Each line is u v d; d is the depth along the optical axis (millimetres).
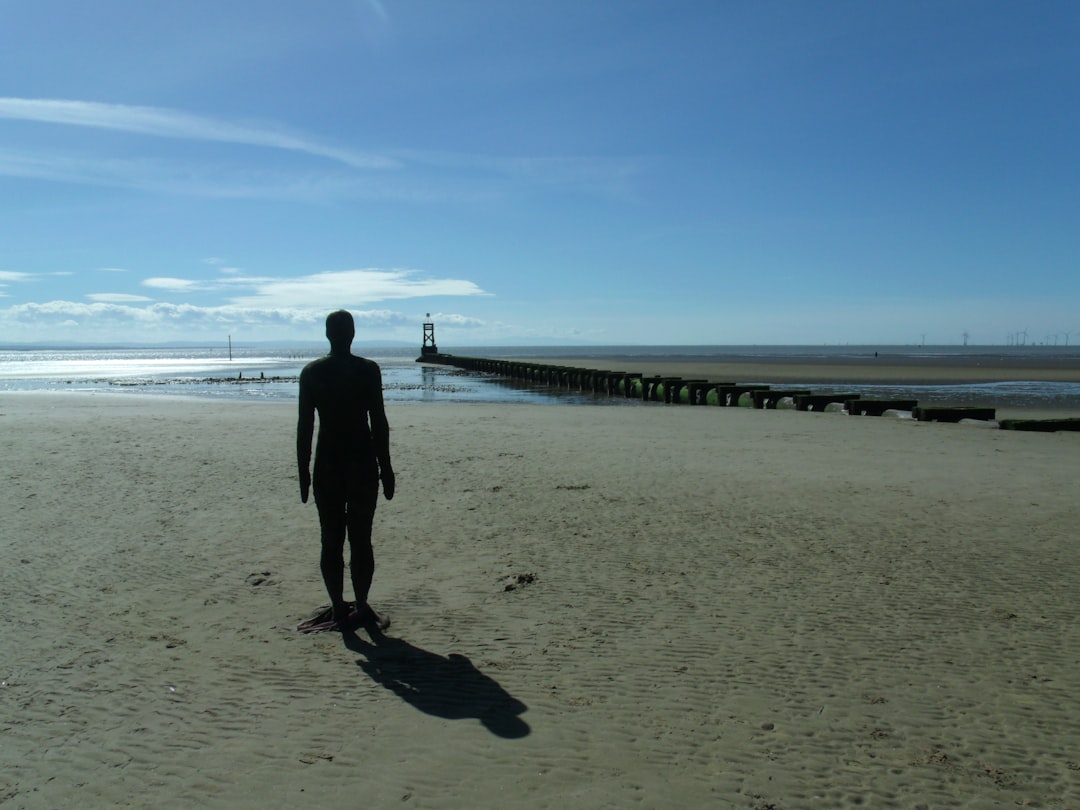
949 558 7078
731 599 5953
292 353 185250
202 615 5656
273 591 6207
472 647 5027
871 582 6371
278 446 14555
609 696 4305
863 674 4609
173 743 3803
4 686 4453
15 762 3633
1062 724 4023
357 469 5363
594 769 3555
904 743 3820
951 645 5055
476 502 9539
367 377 5422
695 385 30797
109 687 4441
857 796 3367
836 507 9258
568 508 9195
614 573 6625
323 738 3844
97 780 3475
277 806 3268
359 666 4727
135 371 67812
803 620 5504
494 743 3787
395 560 7051
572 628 5352
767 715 4098
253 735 3881
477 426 18656
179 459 12898
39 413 21938
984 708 4188
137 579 6488
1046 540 7723
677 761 3633
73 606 5836
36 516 8758
